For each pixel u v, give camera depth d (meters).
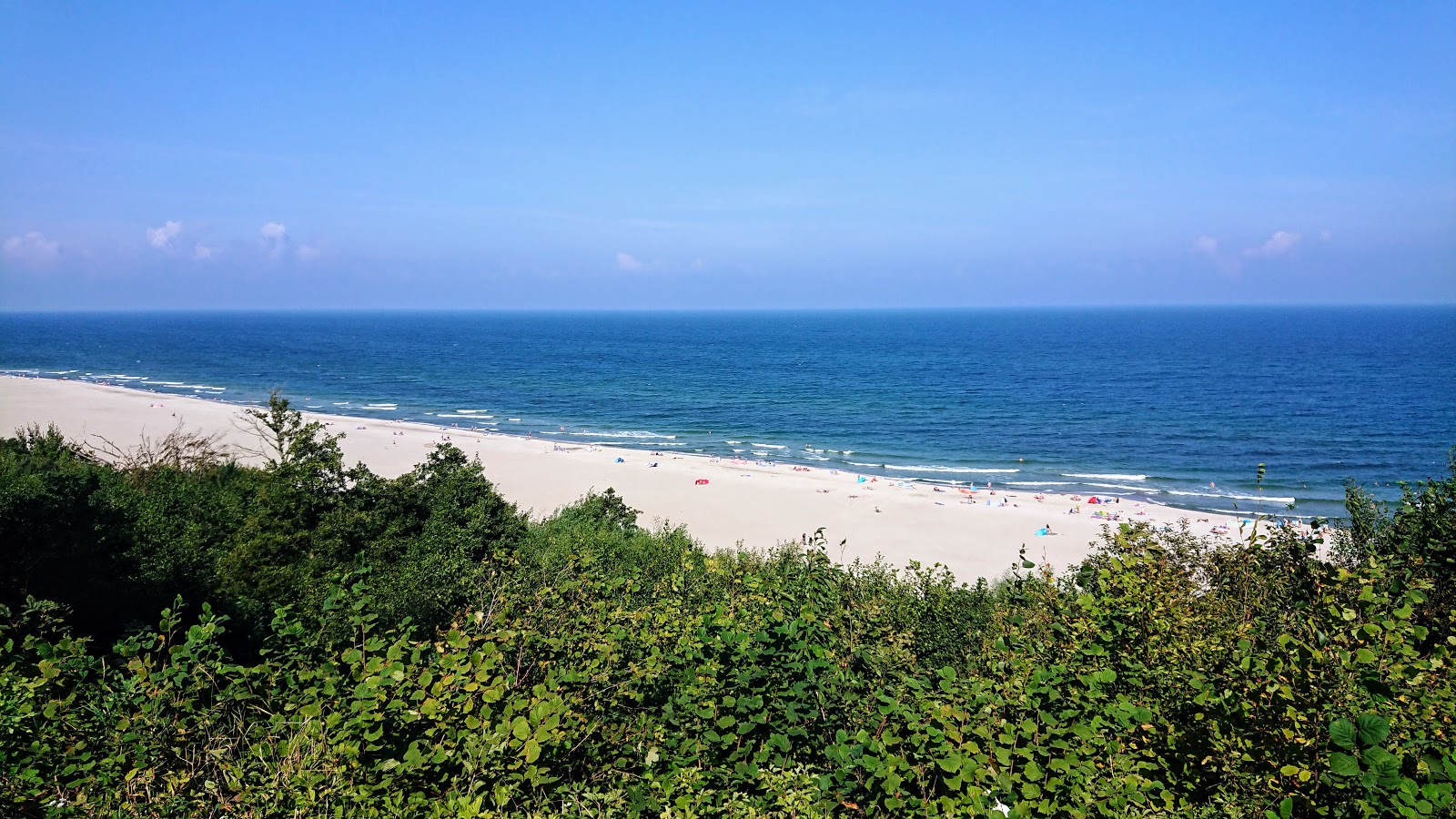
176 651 6.55
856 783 5.86
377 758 5.80
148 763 5.85
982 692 6.29
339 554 19.83
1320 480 56.72
